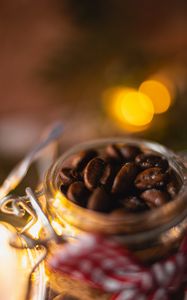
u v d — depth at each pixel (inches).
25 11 19.2
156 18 17.6
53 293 6.8
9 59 18.1
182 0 18.3
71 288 6.6
